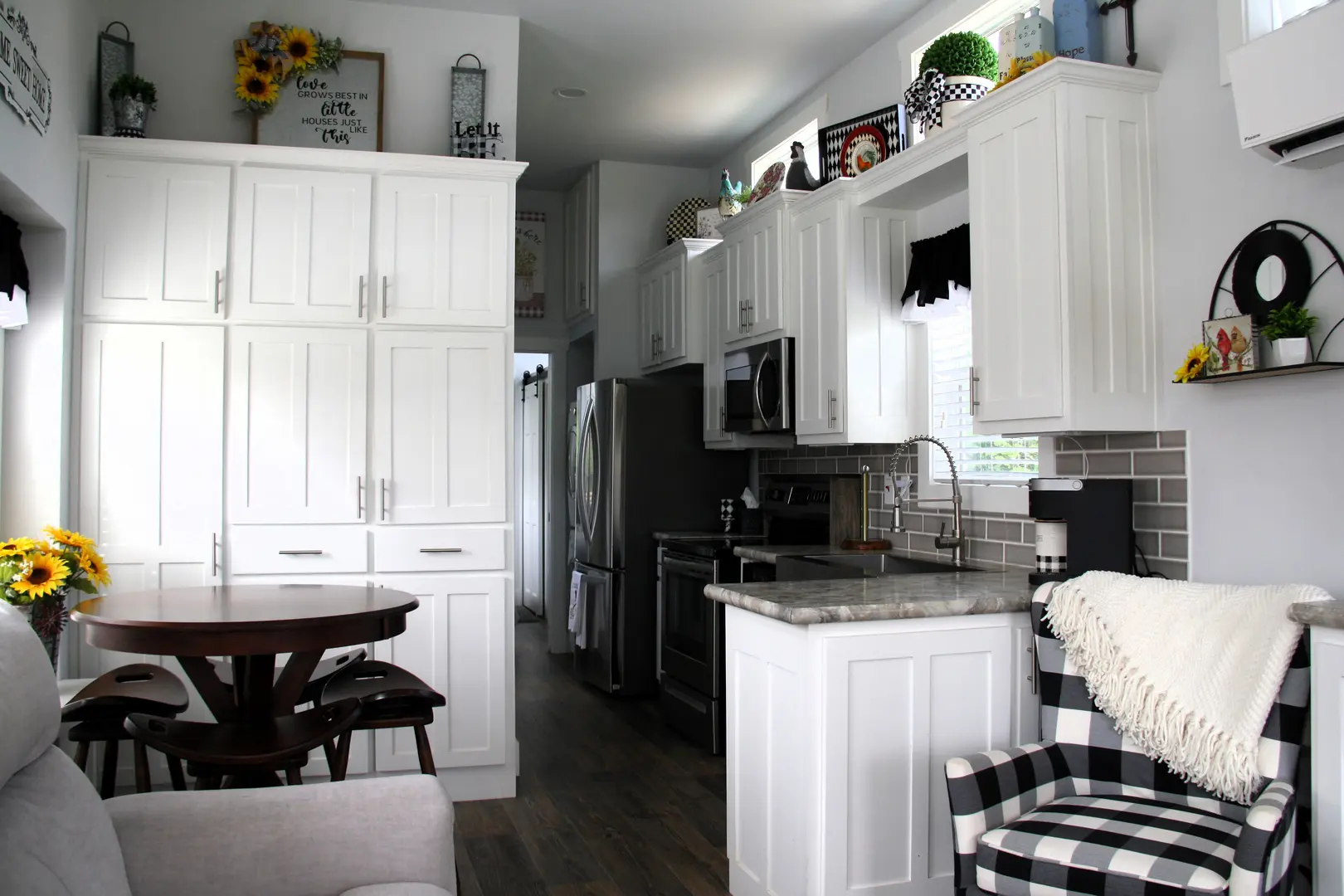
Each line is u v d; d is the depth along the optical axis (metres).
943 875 2.34
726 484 5.18
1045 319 2.55
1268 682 1.82
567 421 6.47
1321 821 1.78
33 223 3.08
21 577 2.53
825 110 4.55
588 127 5.19
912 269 3.56
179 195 3.34
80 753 2.39
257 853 1.54
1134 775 2.04
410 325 3.50
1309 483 2.20
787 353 4.02
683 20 3.94
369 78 3.72
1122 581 2.12
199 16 3.64
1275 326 2.20
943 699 2.36
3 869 1.16
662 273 5.37
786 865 2.36
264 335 3.39
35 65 2.82
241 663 2.43
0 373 3.06
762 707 2.48
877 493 4.05
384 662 2.88
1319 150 2.01
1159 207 2.60
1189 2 2.52
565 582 6.32
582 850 3.00
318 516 3.40
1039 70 2.54
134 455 3.29
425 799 1.66
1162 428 2.58
